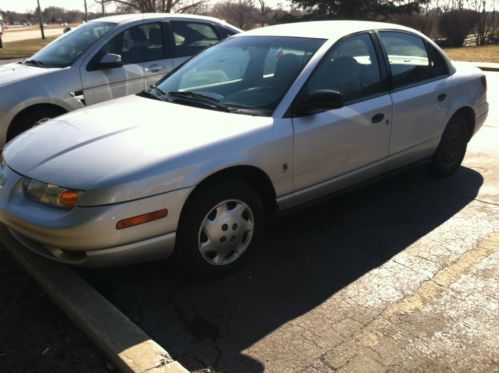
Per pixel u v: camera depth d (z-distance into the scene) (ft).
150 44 21.18
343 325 9.78
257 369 8.66
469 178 17.62
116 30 20.40
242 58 13.88
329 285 11.18
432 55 16.39
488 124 25.11
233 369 8.68
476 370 8.54
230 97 12.67
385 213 14.83
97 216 9.41
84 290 10.32
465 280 11.20
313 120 12.25
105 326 9.19
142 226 9.80
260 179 11.76
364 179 14.21
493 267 11.71
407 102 14.69
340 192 13.71
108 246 9.66
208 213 10.73
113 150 10.25
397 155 14.92
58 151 10.59
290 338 9.43
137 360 8.34
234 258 11.51
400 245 12.91
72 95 19.03
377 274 11.56
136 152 10.12
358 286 11.10
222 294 10.90
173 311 10.32
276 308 10.37
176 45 21.90
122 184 9.51
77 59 19.49
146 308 10.42
